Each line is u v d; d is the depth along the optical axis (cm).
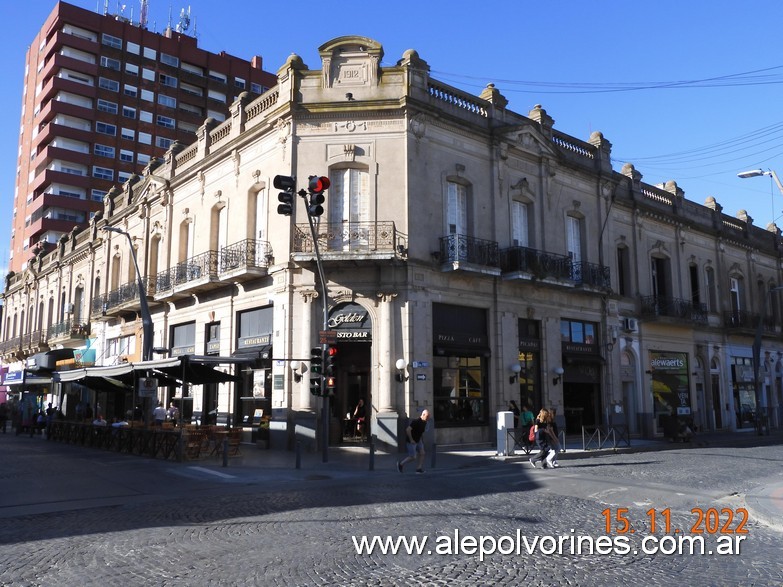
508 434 1883
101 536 845
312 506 1067
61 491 1261
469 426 2178
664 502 1121
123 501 1148
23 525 932
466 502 1101
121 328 3266
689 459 1859
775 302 3953
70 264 4175
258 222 2370
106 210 3697
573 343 2577
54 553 755
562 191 2644
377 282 2089
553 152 2598
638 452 2134
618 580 644
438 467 1659
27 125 6906
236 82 7256
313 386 1730
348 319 2089
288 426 2059
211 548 771
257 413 2222
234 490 1276
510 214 2422
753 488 1266
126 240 3369
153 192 3027
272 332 2219
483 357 2270
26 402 4122
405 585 620
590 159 2823
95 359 3519
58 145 6103
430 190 2194
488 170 2383
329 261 2042
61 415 3016
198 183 2723
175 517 981
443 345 2134
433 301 2139
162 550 764
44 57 6462
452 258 2155
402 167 2136
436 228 2191
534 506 1066
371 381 2056
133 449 2017
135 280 3156
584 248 2712
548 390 2419
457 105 2320
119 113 6406
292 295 2127
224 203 2541
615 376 2711
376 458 1834
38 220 6053
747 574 672
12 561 721
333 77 2198
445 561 708
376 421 2011
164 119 6694
